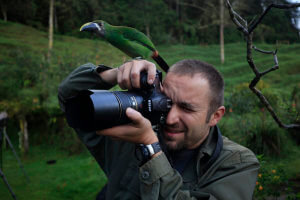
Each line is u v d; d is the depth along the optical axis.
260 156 2.68
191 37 11.35
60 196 4.61
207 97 1.18
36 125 7.62
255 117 5.32
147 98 1.15
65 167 5.96
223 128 4.24
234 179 1.17
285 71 8.97
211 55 7.82
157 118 1.18
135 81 1.15
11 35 17.34
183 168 1.31
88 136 1.55
